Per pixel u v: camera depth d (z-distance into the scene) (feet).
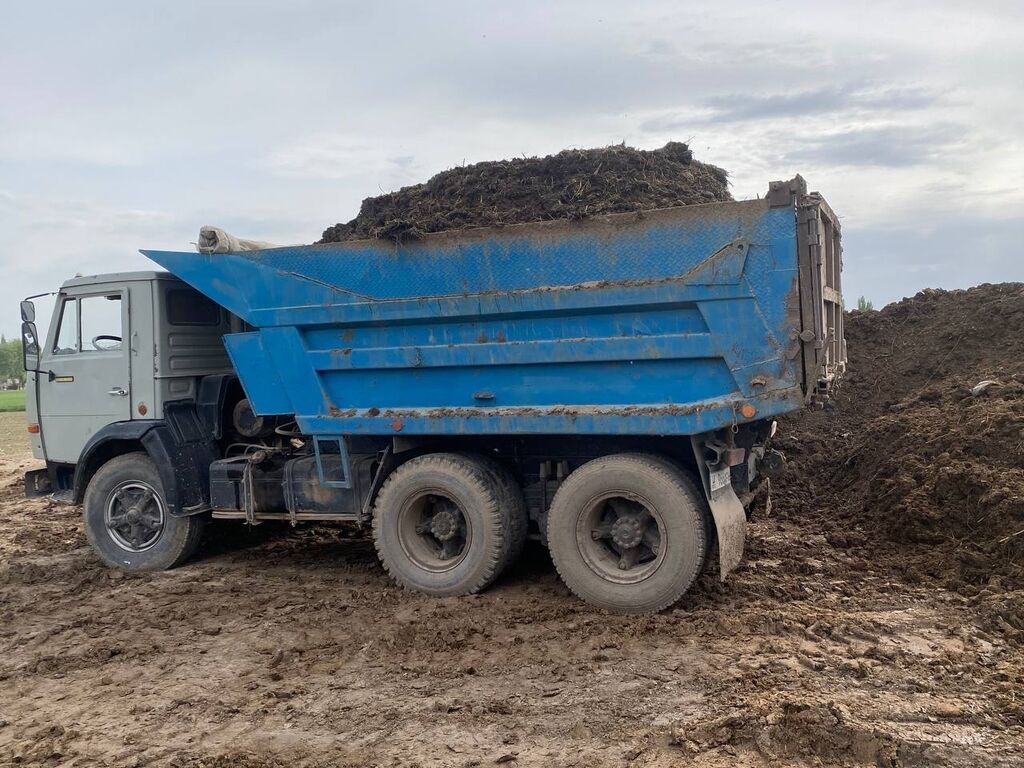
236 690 15.10
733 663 14.89
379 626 17.98
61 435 24.91
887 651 14.90
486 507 19.25
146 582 22.53
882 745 11.73
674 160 21.98
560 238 18.03
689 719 12.91
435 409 19.66
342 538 27.20
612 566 18.37
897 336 33.19
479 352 18.98
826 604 17.48
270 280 20.92
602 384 18.22
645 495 17.67
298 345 20.80
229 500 22.85
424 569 19.98
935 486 20.86
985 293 32.71
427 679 15.14
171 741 13.26
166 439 23.00
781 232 16.44
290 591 21.12
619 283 17.62
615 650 15.88
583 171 20.89
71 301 24.70
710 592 18.54
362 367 20.17
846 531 22.29
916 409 26.73
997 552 18.37
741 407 16.87
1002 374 26.35
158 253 21.91
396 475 20.15
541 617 17.93
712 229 16.90
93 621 19.30
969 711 12.53
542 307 18.20
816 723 12.25
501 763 12.04
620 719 13.12
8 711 14.79
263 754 12.67
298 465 21.91
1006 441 21.03
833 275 20.22
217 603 20.26
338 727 13.47
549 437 19.84
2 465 51.16
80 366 24.39
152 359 23.31
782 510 25.18
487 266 18.70
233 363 21.63
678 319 17.48
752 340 16.79
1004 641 15.15
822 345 16.47
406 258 19.42
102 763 12.63
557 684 14.57
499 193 21.03
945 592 17.83
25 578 23.40
